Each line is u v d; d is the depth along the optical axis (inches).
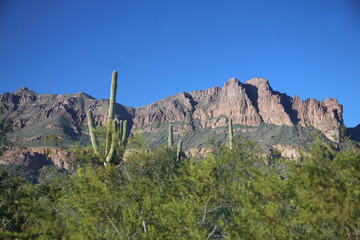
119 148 330.0
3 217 443.2
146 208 319.9
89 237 254.5
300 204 261.7
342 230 251.6
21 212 460.1
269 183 265.9
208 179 294.5
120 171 327.6
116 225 297.0
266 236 236.7
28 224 331.9
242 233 231.3
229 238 247.0
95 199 282.2
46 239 218.1
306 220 247.3
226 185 342.3
